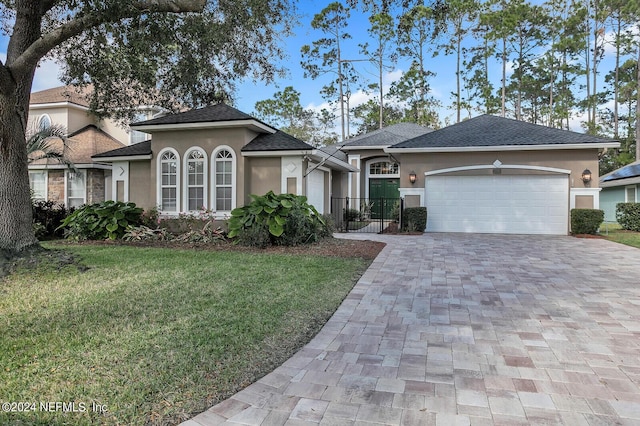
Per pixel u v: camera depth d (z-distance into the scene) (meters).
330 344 4.23
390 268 8.18
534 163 14.55
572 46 30.66
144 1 7.71
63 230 14.36
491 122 17.22
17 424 2.65
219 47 11.46
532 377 3.47
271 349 4.05
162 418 2.82
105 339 4.08
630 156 30.42
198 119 12.88
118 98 13.30
